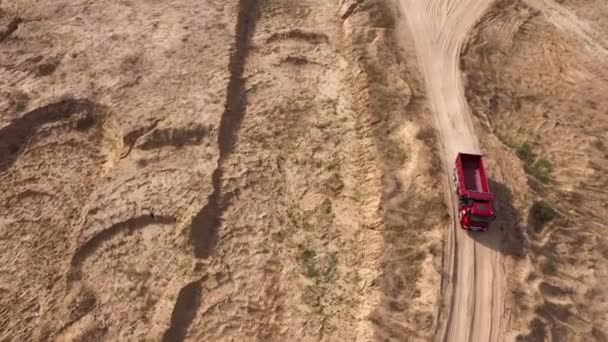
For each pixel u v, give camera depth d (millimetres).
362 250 16047
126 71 21000
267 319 14797
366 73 20750
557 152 18672
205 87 20266
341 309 14922
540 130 19391
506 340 13758
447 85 20547
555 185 17609
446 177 17219
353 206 17250
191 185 17328
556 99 20672
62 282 15742
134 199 17125
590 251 15797
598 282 15125
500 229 15875
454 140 18469
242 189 17531
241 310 14938
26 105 19953
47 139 19562
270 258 15961
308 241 16438
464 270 15047
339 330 14516
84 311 15039
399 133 18656
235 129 19328
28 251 16656
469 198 15375
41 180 18469
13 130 19469
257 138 19062
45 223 17297
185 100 19797
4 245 16844
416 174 17203
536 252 15477
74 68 21203
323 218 16984
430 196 16594
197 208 16656
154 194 17219
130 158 18234
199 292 15234
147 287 15367
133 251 16156
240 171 17938
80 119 19844
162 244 16203
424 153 17641
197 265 15617
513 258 15344
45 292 15641
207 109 19422
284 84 21125
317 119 19797
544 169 18062
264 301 15117
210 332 14523
